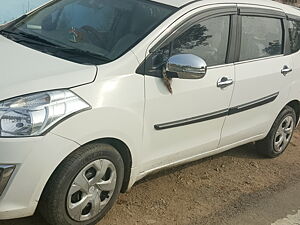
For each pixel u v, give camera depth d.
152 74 3.53
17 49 3.48
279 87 4.95
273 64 4.82
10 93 2.87
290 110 5.34
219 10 4.15
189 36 3.88
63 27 3.96
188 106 3.82
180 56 3.49
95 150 3.16
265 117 4.91
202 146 4.16
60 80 3.04
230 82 4.20
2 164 2.77
